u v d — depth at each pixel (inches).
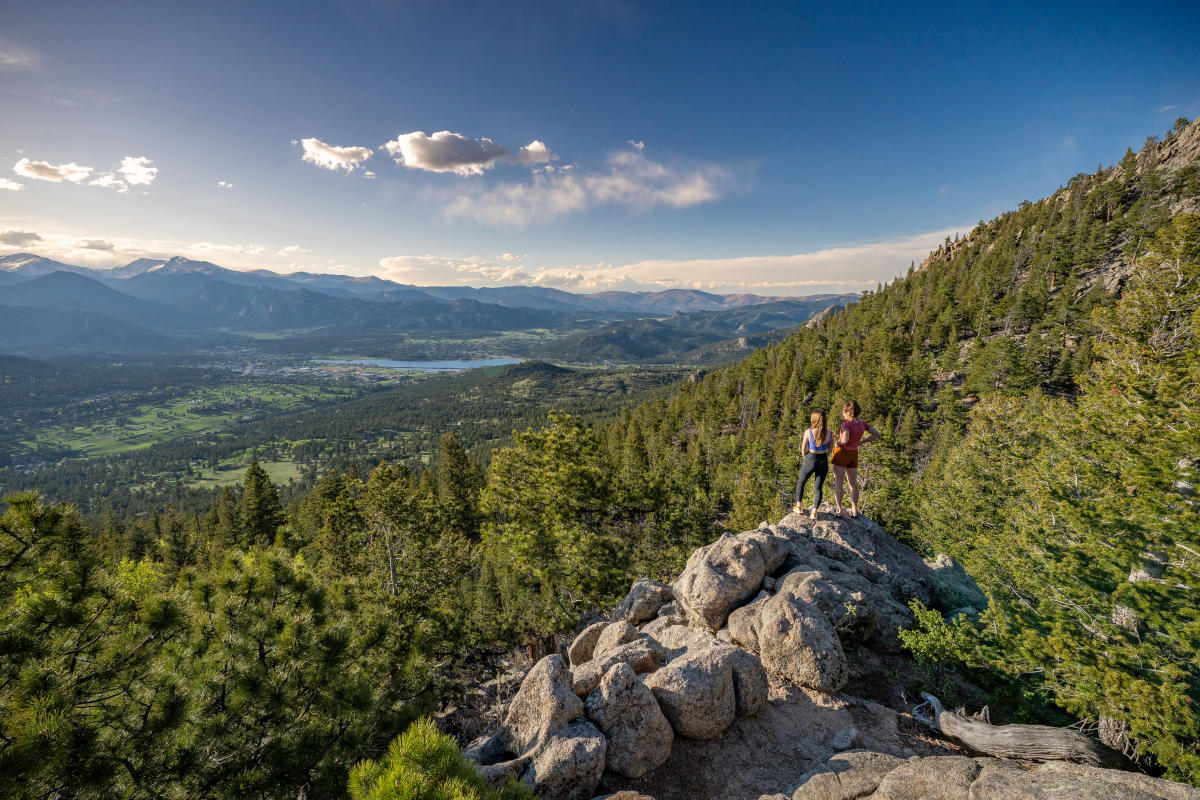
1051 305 3828.7
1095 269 4126.5
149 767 289.9
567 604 971.3
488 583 1312.7
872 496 1576.0
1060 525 619.8
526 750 298.8
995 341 3184.1
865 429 510.0
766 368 5369.1
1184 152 4805.6
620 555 1000.2
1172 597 440.8
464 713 895.1
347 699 380.5
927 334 4505.4
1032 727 295.0
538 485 1004.6
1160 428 751.1
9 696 263.4
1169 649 414.3
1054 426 1115.9
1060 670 396.2
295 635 368.8
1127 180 4798.2
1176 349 1240.8
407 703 447.5
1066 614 489.1
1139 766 282.5
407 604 796.6
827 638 369.7
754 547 466.9
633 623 565.3
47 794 246.5
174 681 313.7
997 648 407.2
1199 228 1365.7
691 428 4503.0
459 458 2405.3
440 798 189.0
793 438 3011.8
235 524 2342.5
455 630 856.9
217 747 323.6
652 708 309.9
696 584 450.6
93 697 292.4
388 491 1120.2
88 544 320.5
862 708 349.1
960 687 402.0
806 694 359.3
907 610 445.1
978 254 6023.6
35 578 293.7
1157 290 1419.8
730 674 339.3
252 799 314.3
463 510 2004.2
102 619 312.0
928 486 1686.8
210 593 367.2
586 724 306.7
